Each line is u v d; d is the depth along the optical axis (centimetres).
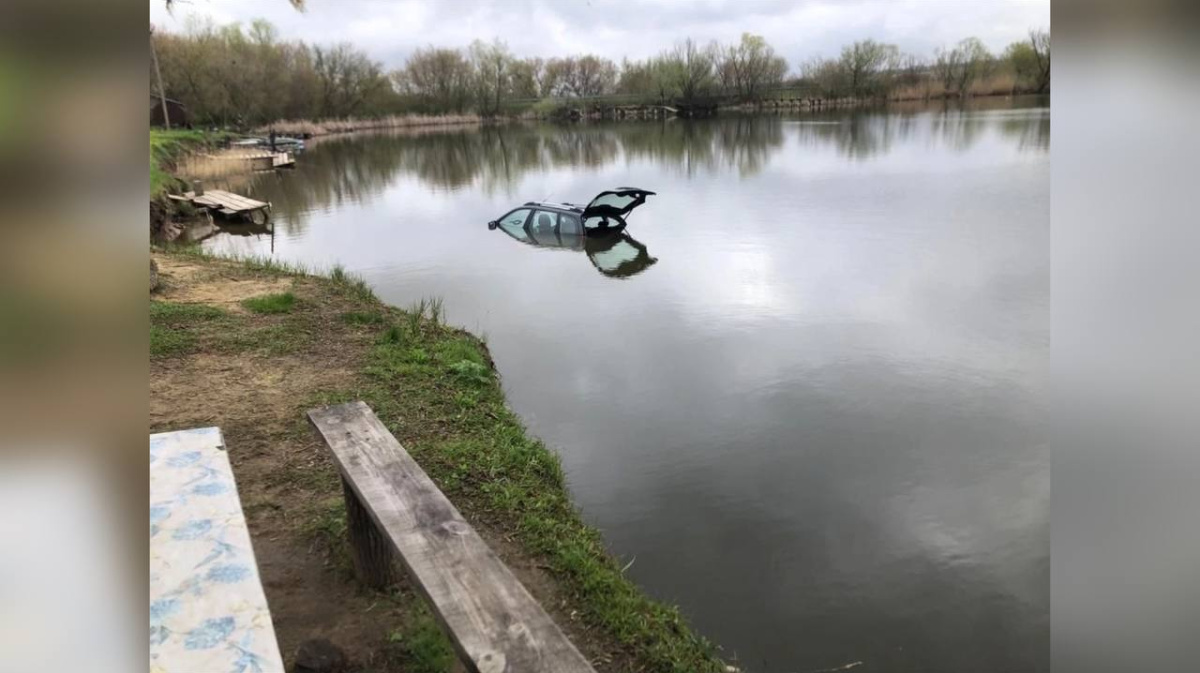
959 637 360
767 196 1897
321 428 300
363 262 1296
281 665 183
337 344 693
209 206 1797
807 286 1030
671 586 389
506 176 2747
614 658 308
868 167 2411
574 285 1091
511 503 418
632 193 1468
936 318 868
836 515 461
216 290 893
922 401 637
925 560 418
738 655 343
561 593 345
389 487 253
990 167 2220
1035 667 341
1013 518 459
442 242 1484
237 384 584
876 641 356
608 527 441
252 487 423
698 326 870
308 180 2773
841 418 604
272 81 5288
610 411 621
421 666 291
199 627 195
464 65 6569
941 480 505
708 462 529
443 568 207
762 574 402
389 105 6328
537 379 697
